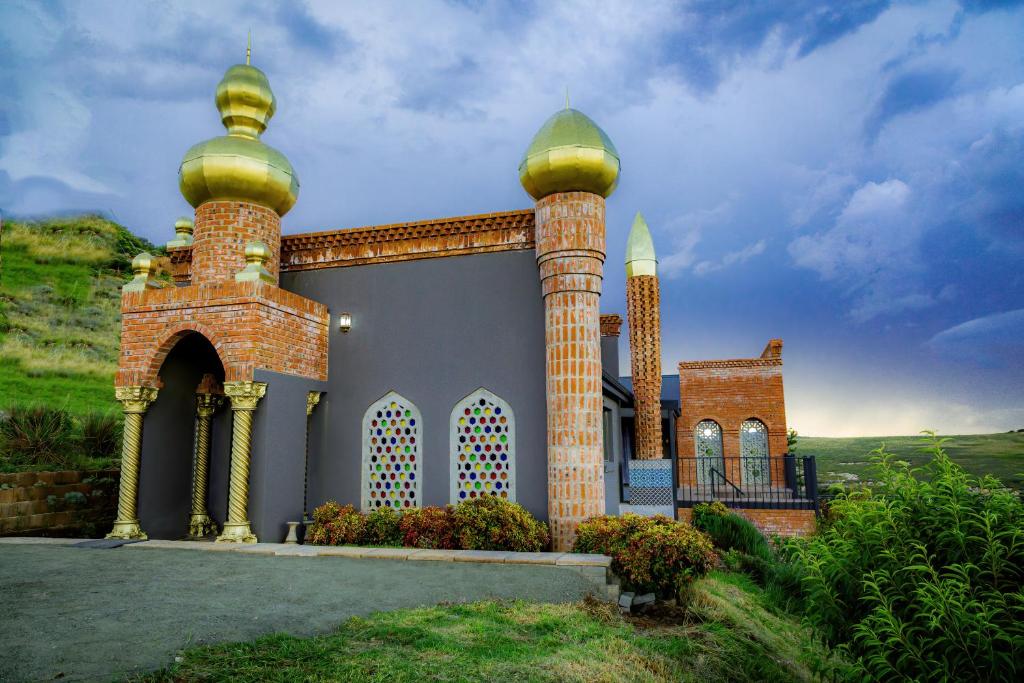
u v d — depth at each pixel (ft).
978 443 103.19
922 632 13.01
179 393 38.37
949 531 13.35
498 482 35.37
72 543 30.81
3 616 17.35
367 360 38.40
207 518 39.11
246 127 38.24
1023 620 12.25
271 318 33.99
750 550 42.93
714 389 80.94
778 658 20.70
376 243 39.06
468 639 16.84
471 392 36.37
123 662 13.66
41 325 84.64
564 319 33.30
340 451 37.96
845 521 16.31
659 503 49.32
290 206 39.11
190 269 41.93
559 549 31.86
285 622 17.31
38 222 114.83
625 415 65.77
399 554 27.68
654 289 61.36
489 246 37.22
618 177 34.58
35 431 39.86
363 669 14.02
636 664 17.21
